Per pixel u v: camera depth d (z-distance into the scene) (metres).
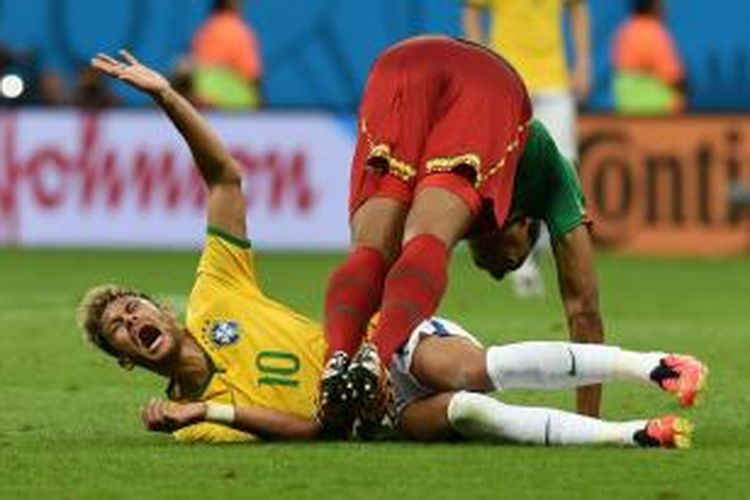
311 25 50.19
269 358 17.69
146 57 50.34
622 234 46.59
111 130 46.38
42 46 50.31
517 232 18.73
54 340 27.86
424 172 17.94
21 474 16.02
